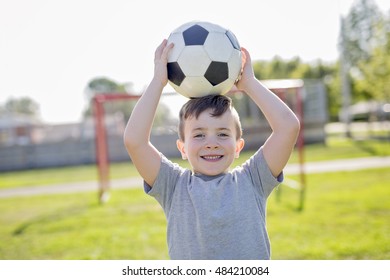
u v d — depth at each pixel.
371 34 21.97
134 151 1.94
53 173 15.49
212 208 1.88
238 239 1.86
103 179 9.07
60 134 24.44
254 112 20.22
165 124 18.09
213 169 1.96
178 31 2.12
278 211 6.37
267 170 1.97
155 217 6.48
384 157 12.56
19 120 38.69
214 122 1.95
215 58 2.04
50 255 4.69
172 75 2.08
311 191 7.93
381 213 5.78
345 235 4.79
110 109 24.94
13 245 5.29
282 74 36.16
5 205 8.71
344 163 11.97
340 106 35.72
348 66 22.97
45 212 7.58
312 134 19.20
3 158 18.50
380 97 21.38
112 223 6.23
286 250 4.33
